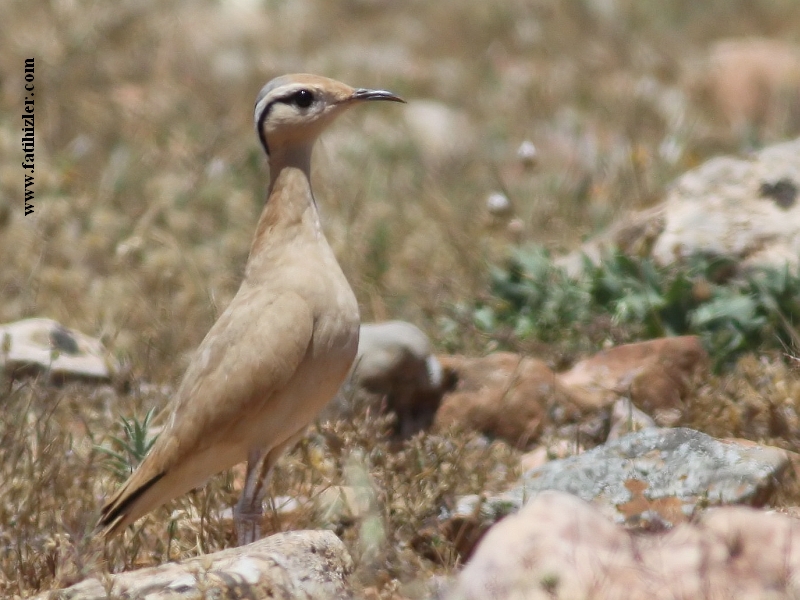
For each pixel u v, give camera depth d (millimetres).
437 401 17500
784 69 36344
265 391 13156
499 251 23438
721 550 10891
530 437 17125
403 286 22188
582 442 16859
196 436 13180
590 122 33938
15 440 15383
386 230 24484
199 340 20094
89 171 27141
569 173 29078
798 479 14906
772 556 10883
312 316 13391
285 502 14562
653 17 44781
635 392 17562
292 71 36625
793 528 11234
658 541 11211
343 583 12188
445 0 46312
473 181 28812
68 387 17969
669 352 17812
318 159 29328
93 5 35562
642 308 19141
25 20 34000
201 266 23047
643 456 14398
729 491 13742
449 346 19672
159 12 39125
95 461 15398
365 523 12836
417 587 12453
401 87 36688
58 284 22109
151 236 24016
